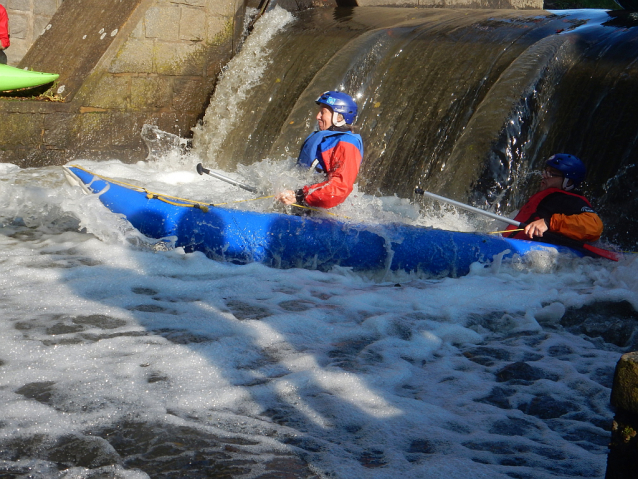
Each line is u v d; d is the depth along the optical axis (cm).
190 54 952
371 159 785
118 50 887
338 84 816
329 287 443
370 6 1096
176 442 236
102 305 374
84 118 872
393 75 822
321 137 507
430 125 749
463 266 488
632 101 621
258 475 216
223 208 504
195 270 452
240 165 822
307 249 485
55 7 1188
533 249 496
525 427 263
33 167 841
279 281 445
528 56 696
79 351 308
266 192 538
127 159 923
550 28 794
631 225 581
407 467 224
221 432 246
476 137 659
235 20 982
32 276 413
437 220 640
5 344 310
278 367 310
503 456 237
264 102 916
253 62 962
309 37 941
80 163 830
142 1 895
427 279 484
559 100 676
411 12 1008
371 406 274
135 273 435
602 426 267
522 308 415
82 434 238
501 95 670
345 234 489
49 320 346
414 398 288
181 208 504
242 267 464
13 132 822
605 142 621
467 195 643
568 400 291
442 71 778
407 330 368
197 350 317
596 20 811
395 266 485
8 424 241
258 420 257
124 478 211
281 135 812
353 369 311
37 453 224
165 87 938
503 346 357
